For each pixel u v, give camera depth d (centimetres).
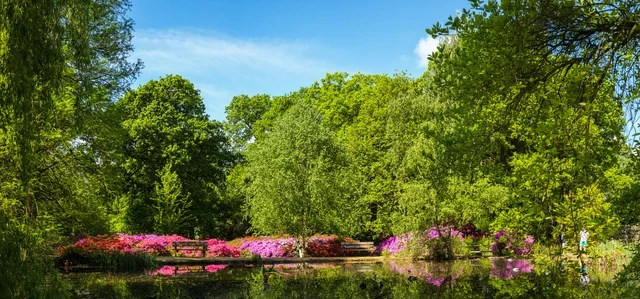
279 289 1340
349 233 2906
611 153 607
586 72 507
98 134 1809
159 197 3094
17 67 648
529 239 1195
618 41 530
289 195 2586
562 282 1300
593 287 1197
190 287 1362
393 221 2598
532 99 621
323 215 2670
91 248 1975
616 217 778
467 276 1650
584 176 704
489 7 531
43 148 1486
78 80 1065
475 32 528
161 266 2016
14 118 651
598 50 548
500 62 521
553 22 544
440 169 645
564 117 504
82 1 789
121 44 1809
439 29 567
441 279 1573
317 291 1305
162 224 2988
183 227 3488
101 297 1168
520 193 725
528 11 507
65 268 1872
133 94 3706
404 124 2778
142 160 3466
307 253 2805
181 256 2367
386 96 3334
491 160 720
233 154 4088
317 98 4394
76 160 1752
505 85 542
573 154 556
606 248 1492
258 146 2952
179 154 3469
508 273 1711
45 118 725
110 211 3222
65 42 787
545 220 884
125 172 3362
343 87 4156
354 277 1659
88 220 1884
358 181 2994
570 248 903
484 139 593
